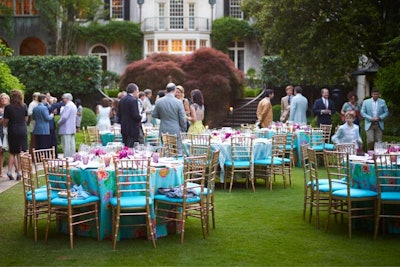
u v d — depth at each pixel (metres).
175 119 10.99
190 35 37.00
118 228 7.02
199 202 7.37
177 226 7.61
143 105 16.52
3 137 12.23
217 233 7.61
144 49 37.53
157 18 37.16
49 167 7.44
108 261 6.38
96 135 14.92
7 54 15.85
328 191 7.82
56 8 33.75
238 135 11.62
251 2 22.12
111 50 37.59
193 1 37.44
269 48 19.33
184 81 27.02
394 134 17.19
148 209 6.96
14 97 11.77
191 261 6.38
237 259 6.45
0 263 6.32
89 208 7.37
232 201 9.78
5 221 8.31
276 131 13.79
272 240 7.25
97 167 7.30
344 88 27.88
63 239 7.34
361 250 6.80
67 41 35.09
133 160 7.09
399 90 14.44
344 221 8.30
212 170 7.80
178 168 7.60
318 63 18.84
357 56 17.66
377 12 16.70
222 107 27.23
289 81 27.98
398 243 7.12
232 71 27.73
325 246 6.98
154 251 6.77
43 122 13.25
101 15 36.50
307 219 8.41
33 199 7.23
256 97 28.53
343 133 10.62
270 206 9.34
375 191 7.58
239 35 37.03
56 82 28.02
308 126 14.89
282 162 11.20
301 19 18.16
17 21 35.00
